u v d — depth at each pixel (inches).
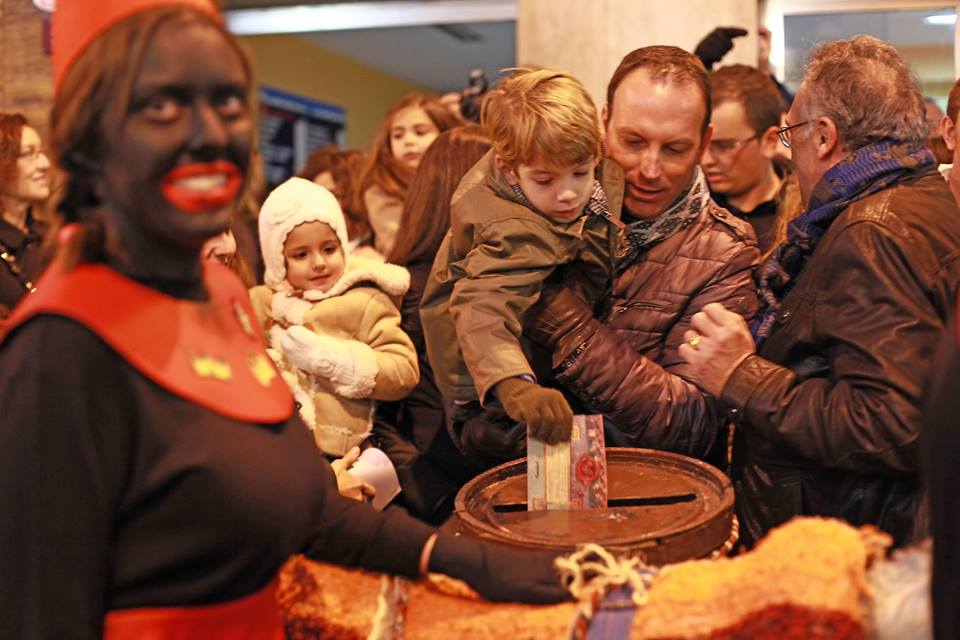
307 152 363.3
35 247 141.6
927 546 46.6
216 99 41.8
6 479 40.2
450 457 86.0
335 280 87.2
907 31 171.5
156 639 43.4
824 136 67.7
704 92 72.3
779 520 68.7
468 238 70.6
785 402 63.3
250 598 46.6
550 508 61.9
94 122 41.1
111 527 42.2
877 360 59.5
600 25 159.3
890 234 61.6
